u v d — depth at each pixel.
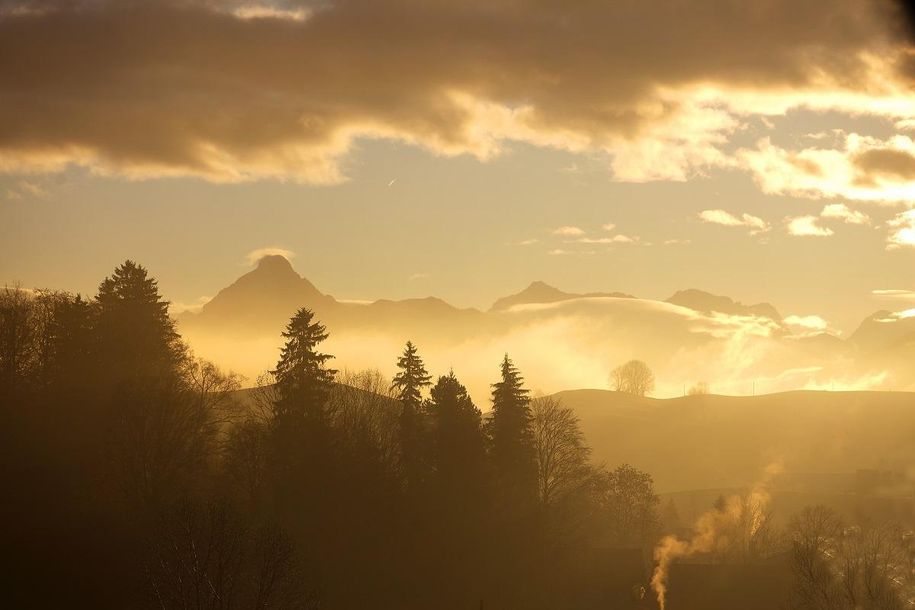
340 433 112.00
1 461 96.50
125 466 95.56
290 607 75.00
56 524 90.00
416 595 101.19
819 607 106.75
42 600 81.81
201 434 101.19
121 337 112.50
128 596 81.69
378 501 105.75
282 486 101.69
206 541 74.44
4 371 111.75
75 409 105.25
